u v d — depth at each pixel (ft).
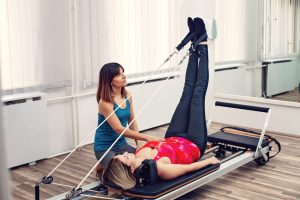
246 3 14.78
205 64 9.25
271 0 14.14
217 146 10.92
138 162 7.35
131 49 13.74
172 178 7.63
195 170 8.09
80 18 11.93
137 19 13.82
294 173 10.14
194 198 8.52
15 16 10.18
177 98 16.17
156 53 14.80
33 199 8.66
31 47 10.66
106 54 12.84
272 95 14.44
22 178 10.04
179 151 8.34
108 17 12.73
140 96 14.25
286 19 13.62
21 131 10.66
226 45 15.55
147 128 14.84
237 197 8.57
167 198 7.17
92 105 12.91
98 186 8.05
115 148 8.76
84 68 12.32
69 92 12.16
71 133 12.46
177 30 15.66
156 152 7.99
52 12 11.02
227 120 15.80
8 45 10.15
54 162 11.38
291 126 14.08
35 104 10.91
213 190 8.99
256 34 14.66
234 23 15.20
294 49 13.55
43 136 11.26
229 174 10.09
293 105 13.87
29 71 10.72
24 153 10.82
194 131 8.91
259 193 8.79
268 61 14.42
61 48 11.42
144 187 7.18
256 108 10.76
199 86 9.18
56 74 11.39
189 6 15.65
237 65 15.28
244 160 9.66
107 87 8.46
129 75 13.83
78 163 11.22
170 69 15.53
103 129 8.77
